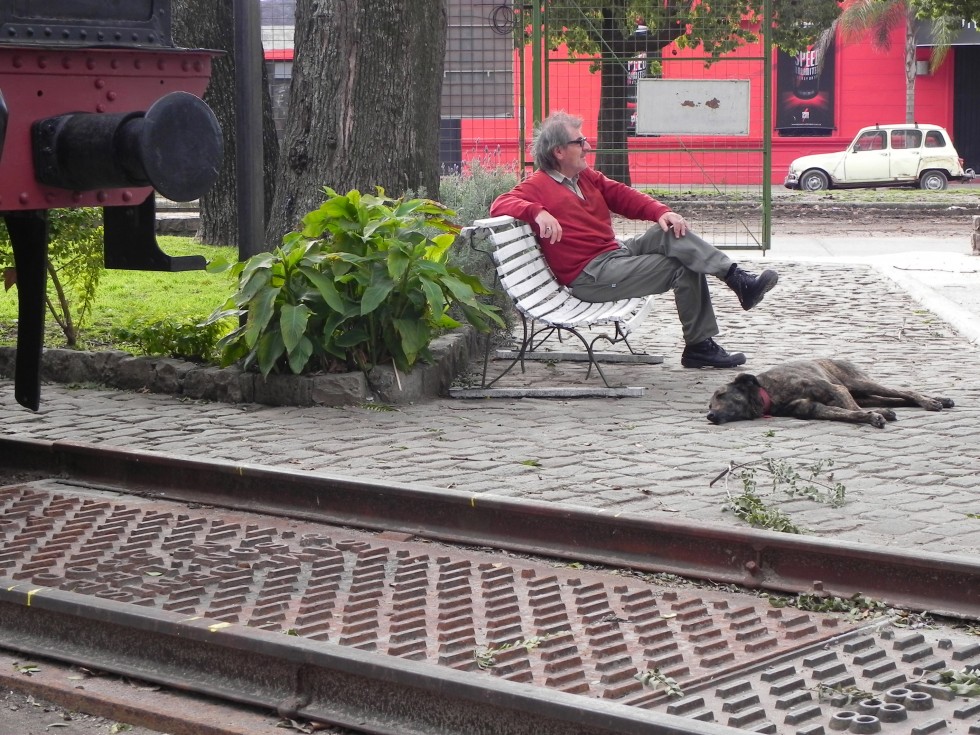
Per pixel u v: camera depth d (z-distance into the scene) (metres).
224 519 5.53
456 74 20.39
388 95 10.20
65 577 4.65
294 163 10.39
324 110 10.23
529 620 4.25
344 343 7.75
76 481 6.21
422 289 7.75
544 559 5.01
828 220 25.33
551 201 8.52
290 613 4.31
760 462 6.33
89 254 9.27
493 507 5.18
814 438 6.85
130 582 4.62
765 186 16.34
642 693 3.61
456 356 8.60
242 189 7.78
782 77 40.34
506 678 3.71
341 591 4.57
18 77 4.80
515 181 12.03
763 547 4.62
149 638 3.96
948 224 24.47
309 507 5.59
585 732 3.20
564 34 20.30
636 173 32.53
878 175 34.22
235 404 7.93
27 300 5.92
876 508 5.48
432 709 3.44
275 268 7.76
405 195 9.32
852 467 6.21
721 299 12.70
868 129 34.47
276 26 25.84
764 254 16.39
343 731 3.54
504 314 9.72
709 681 3.69
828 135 40.66
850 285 13.54
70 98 4.99
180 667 3.90
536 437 6.93
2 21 4.74
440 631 4.13
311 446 6.77
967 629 4.17
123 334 8.98
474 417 7.49
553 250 8.55
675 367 8.99
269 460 6.48
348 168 10.23
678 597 4.52
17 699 3.88
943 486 5.84
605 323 8.12
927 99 41.09
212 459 5.91
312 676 3.65
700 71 34.19
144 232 5.58
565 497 5.73
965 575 4.27
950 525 5.20
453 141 20.52
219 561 4.88
